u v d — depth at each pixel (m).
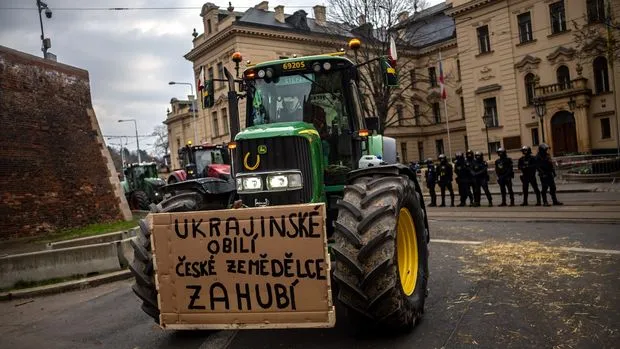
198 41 44.47
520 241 8.10
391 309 4.05
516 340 4.04
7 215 13.84
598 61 31.94
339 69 5.75
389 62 5.75
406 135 49.66
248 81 5.93
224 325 4.12
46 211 14.95
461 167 15.22
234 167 5.84
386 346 4.16
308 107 5.71
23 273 8.02
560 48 33.47
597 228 8.84
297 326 3.96
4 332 5.86
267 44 40.56
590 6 32.16
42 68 15.95
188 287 4.20
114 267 8.85
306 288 3.95
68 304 7.03
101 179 17.30
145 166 27.59
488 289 5.53
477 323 4.50
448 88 48.62
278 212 4.02
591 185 18.45
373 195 4.27
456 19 39.50
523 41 35.72
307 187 4.70
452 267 6.75
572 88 32.31
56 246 10.23
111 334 5.34
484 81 38.09
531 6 35.03
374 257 4.00
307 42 41.84
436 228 10.60
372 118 6.45
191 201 5.29
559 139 33.91
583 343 3.88
